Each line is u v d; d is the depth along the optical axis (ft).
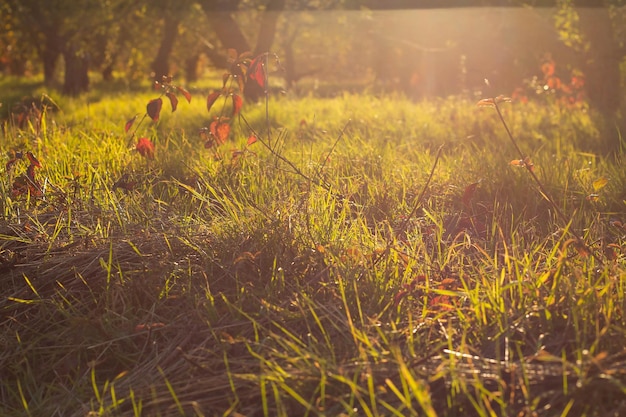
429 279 11.93
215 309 10.96
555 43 50.96
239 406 9.34
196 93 59.36
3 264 12.62
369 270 11.68
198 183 16.76
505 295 10.64
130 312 11.41
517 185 17.61
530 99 46.96
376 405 8.75
